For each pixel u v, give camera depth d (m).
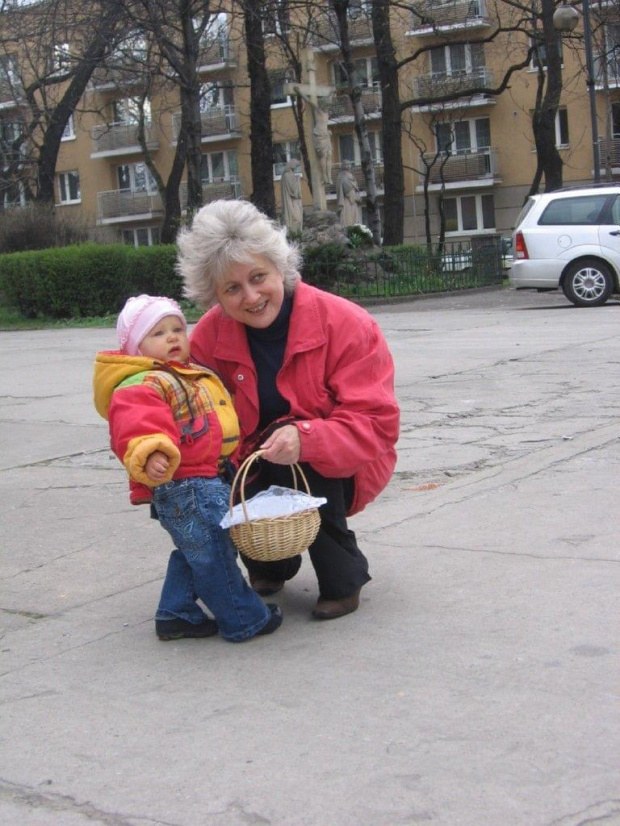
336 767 2.71
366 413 3.65
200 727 3.04
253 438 3.80
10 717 3.22
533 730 2.81
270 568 4.15
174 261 22.20
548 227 17.45
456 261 25.14
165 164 55.62
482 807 2.46
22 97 37.91
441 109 45.06
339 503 3.81
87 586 4.51
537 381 9.21
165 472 3.36
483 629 3.57
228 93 53.50
